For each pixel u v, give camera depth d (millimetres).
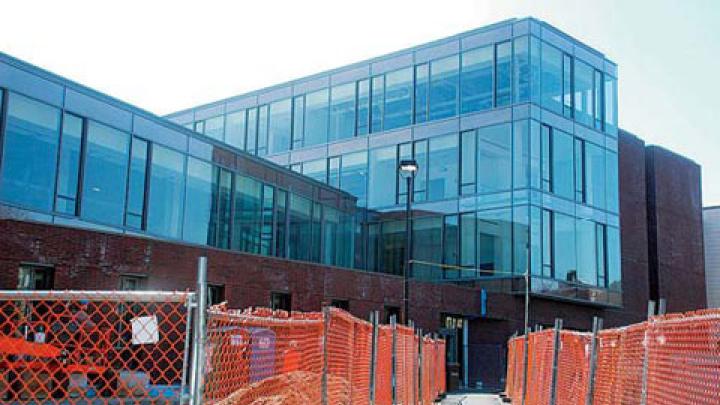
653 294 52812
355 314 31594
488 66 43688
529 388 18672
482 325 40312
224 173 32969
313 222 39906
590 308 45469
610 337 8758
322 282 29984
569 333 11711
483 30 44188
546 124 42781
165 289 23188
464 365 40156
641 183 52031
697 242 57375
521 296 40938
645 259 51188
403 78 46688
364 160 47000
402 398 16812
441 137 44531
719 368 5066
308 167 49094
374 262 45406
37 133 24125
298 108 50250
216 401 5730
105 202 26281
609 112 47750
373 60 47938
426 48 46125
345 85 48688
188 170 30656
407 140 45719
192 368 4957
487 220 42031
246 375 6969
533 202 40969
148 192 28219
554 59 44156
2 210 22438
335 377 10055
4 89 23203
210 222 31672
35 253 19797
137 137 28078
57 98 24938
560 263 42375
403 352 17188
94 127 26234
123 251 22078
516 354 24781
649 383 6625
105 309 12734
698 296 56344
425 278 43688
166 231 29062
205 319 5051
